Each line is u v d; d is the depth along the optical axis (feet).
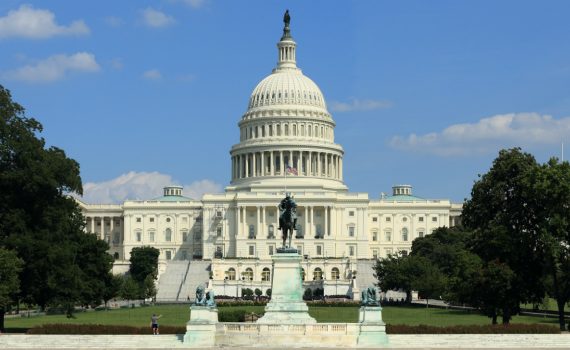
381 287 548.72
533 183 311.47
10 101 301.43
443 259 586.04
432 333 250.98
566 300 303.89
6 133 293.23
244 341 238.68
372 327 239.91
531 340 247.09
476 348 239.50
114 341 245.24
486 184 345.31
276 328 239.91
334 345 237.45
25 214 295.48
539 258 316.81
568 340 247.29
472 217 352.08
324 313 417.08
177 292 655.35
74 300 302.86
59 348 240.73
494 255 319.27
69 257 294.87
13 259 273.95
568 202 305.73
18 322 352.69
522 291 306.14
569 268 301.02
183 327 263.29
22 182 289.94
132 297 531.09
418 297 600.39
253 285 652.07
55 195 308.19
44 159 298.76
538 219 317.42
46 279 290.15
